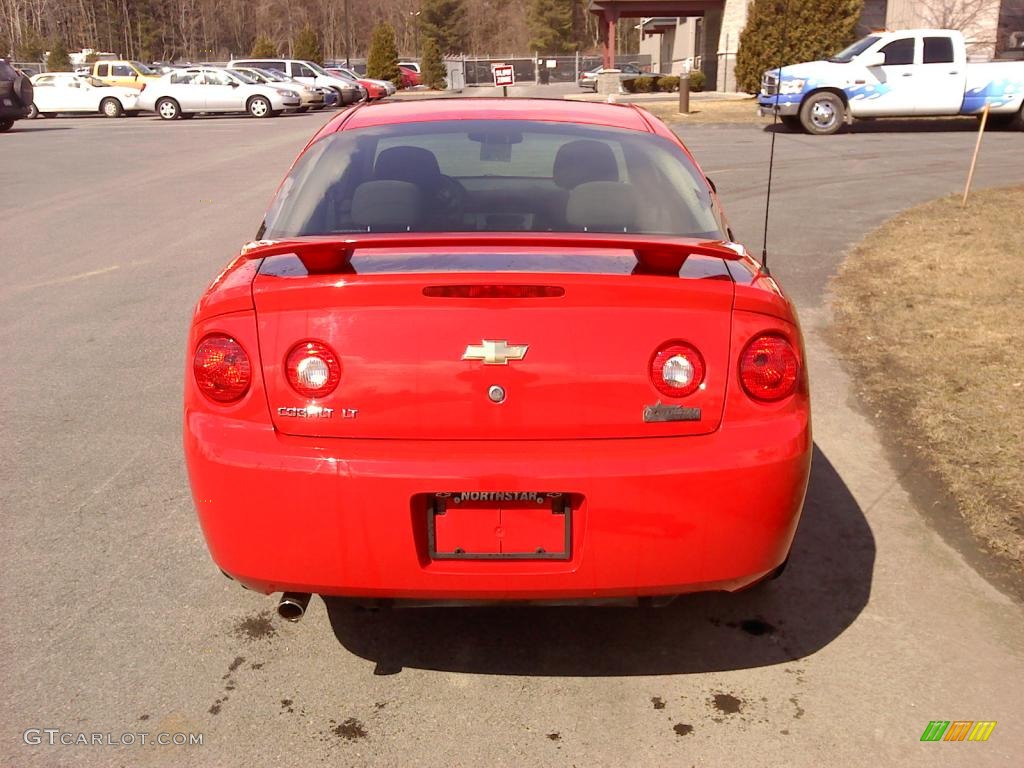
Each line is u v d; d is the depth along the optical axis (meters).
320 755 2.69
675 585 2.69
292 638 3.27
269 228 3.39
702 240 3.26
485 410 2.60
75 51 96.75
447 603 2.75
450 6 108.69
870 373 5.82
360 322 2.60
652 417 2.62
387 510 2.59
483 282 2.55
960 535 3.91
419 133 3.72
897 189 12.52
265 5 117.56
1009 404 5.14
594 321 2.61
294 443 2.63
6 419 5.21
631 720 2.84
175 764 2.65
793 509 2.73
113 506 4.20
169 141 21.44
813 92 18.88
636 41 101.94
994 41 26.23
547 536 2.67
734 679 3.04
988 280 7.67
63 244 9.95
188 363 2.83
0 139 22.58
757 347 2.68
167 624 3.33
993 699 2.92
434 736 2.77
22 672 3.05
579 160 3.55
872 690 2.97
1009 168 14.39
